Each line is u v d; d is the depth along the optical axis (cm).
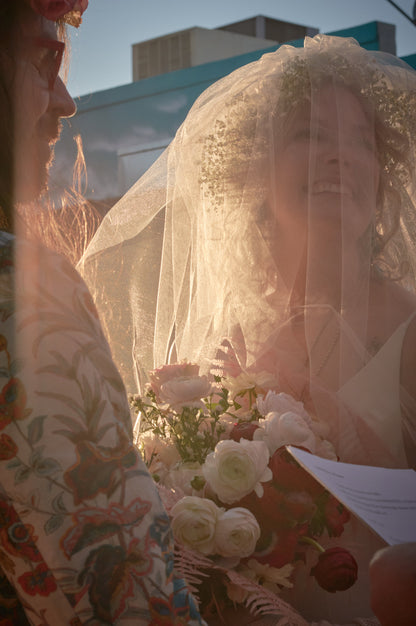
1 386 58
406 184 131
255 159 131
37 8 73
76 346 60
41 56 78
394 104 129
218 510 88
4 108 76
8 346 58
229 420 108
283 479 89
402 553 61
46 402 58
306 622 89
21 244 63
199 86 376
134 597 56
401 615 58
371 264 127
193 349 133
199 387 105
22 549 57
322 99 127
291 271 128
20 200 82
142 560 57
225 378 117
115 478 59
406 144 131
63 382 58
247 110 136
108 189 382
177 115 376
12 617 65
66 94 84
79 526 56
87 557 56
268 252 129
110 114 387
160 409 108
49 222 104
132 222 150
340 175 124
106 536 56
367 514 70
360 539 101
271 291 129
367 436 112
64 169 125
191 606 59
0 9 74
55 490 56
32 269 62
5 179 79
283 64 135
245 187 133
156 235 150
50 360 59
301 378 117
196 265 140
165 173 153
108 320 146
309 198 125
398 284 127
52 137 85
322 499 90
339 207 123
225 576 89
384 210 131
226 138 137
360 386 113
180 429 103
